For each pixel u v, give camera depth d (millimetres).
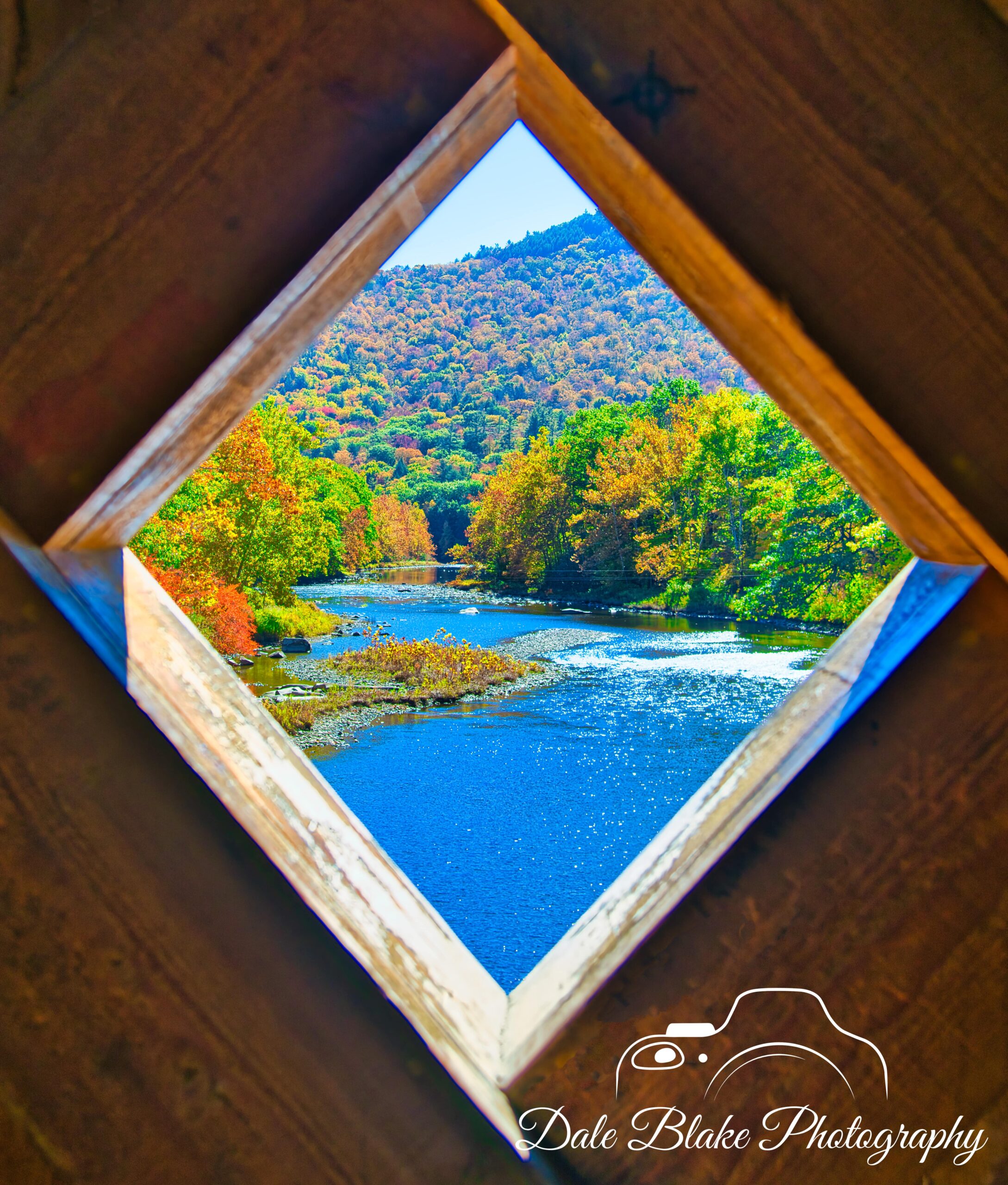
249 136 576
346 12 570
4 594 583
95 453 589
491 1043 674
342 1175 585
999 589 620
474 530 61438
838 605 32719
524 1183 586
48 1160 584
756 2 570
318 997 590
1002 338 579
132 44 570
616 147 591
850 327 585
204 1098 585
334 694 21109
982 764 611
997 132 568
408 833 12289
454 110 580
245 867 593
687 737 17297
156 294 582
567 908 9656
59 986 584
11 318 581
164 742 594
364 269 701
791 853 615
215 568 24250
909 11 566
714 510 42094
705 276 645
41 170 575
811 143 575
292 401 114500
